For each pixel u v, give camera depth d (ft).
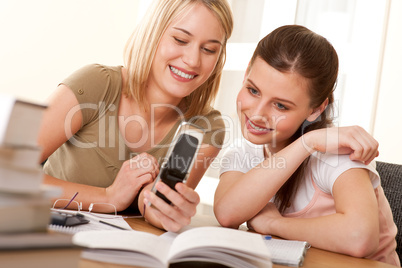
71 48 11.59
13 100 1.41
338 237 3.40
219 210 4.05
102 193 4.17
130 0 12.19
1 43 10.82
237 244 2.29
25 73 11.12
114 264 2.12
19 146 1.44
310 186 4.20
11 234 1.44
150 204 3.21
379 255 4.03
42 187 1.58
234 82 10.04
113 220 3.52
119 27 12.15
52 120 4.20
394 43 8.22
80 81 4.41
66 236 1.51
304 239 3.58
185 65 4.38
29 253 1.36
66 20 11.48
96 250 2.18
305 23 9.27
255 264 2.29
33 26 11.13
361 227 3.34
